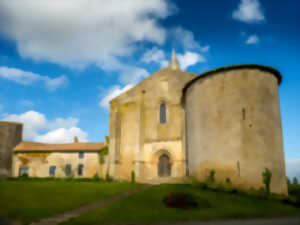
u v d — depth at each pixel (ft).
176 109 93.61
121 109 104.27
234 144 66.23
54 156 113.09
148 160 93.76
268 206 51.29
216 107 71.36
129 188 69.62
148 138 96.12
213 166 68.08
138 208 47.91
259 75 70.23
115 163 97.19
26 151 115.75
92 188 68.80
